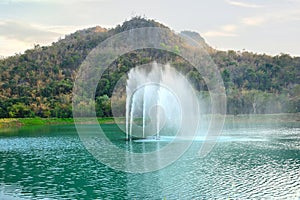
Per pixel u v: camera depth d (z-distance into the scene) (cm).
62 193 1725
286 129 4691
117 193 1689
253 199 1573
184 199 1576
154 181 1861
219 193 1662
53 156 2744
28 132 4756
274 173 2044
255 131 4325
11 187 1847
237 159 2423
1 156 2795
